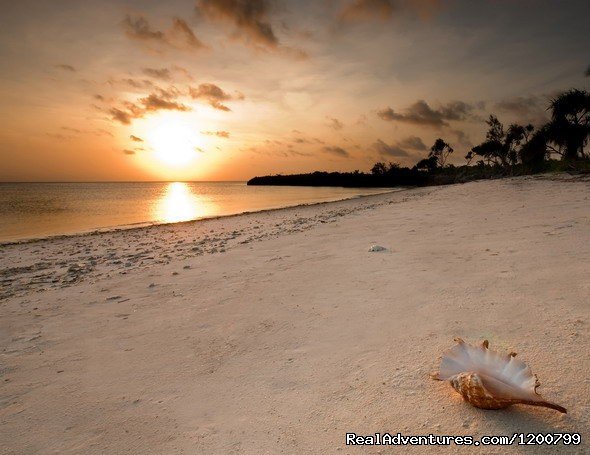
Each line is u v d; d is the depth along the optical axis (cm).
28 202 4700
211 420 246
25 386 318
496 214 1117
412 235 890
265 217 2114
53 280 782
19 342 427
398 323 367
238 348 356
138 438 234
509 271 493
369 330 360
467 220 1055
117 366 343
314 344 345
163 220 2284
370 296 461
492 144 5166
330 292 498
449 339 320
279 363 315
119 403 279
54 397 296
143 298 573
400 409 234
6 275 871
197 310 487
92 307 549
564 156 2848
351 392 259
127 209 3425
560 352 274
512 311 361
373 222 1246
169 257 953
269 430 229
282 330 388
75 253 1162
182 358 347
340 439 214
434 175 8675
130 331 433
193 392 284
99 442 234
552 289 407
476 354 252
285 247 917
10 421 266
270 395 268
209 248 1053
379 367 288
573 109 2677
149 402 276
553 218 907
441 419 220
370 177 11056
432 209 1513
